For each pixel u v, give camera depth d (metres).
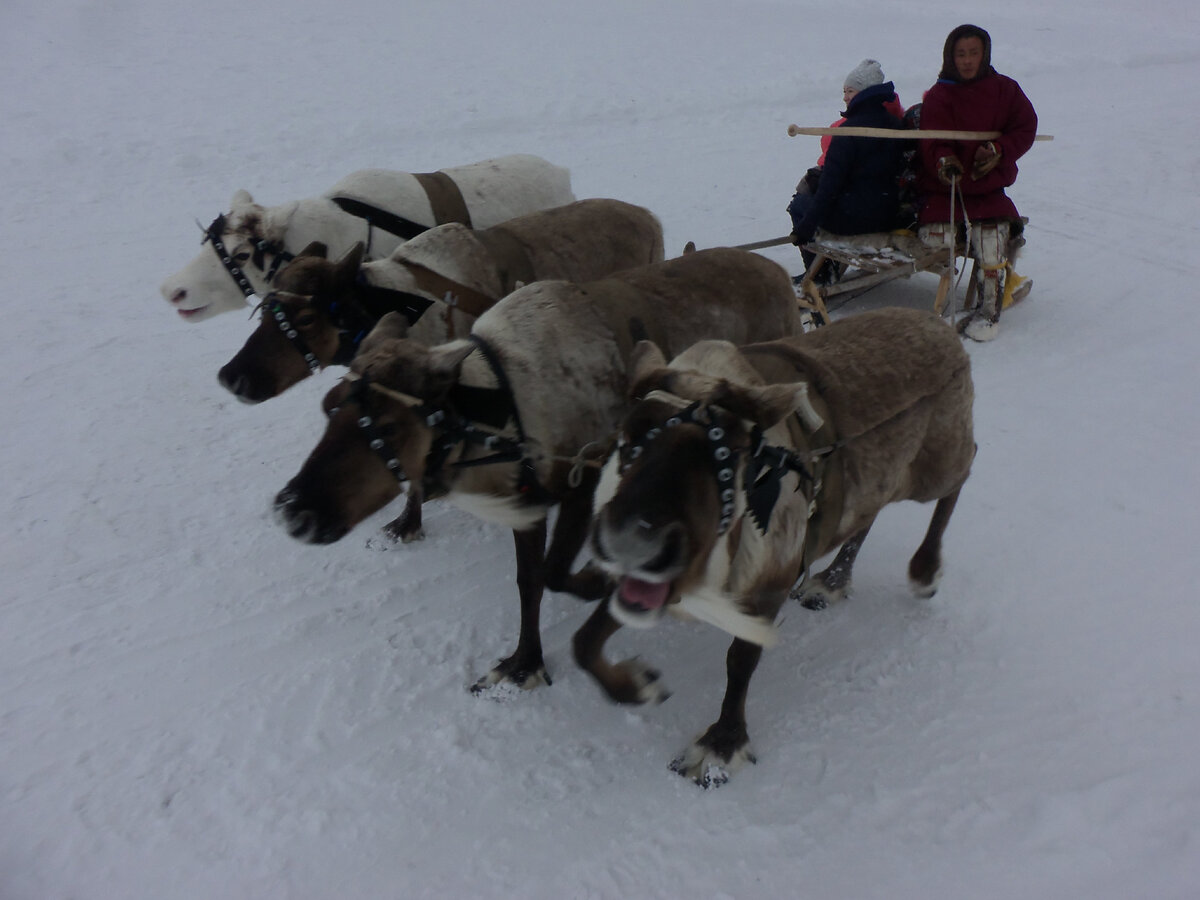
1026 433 5.63
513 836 3.23
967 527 4.84
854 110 6.75
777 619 4.26
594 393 3.71
